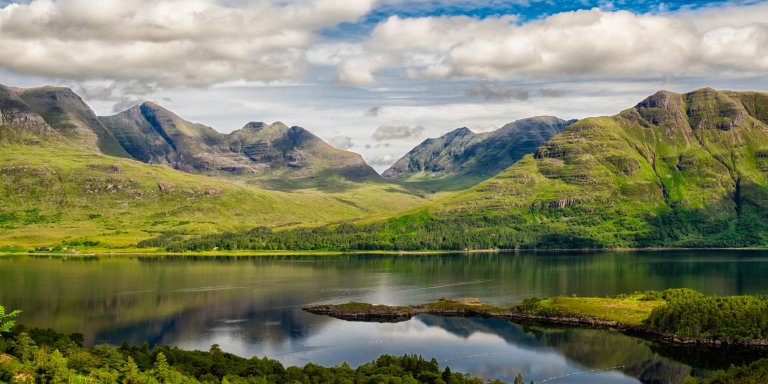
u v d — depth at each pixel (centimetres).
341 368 16475
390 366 16488
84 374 12888
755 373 16038
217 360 16175
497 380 17150
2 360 12431
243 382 13975
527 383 17588
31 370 11906
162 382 13175
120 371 13362
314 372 15900
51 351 13862
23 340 13300
